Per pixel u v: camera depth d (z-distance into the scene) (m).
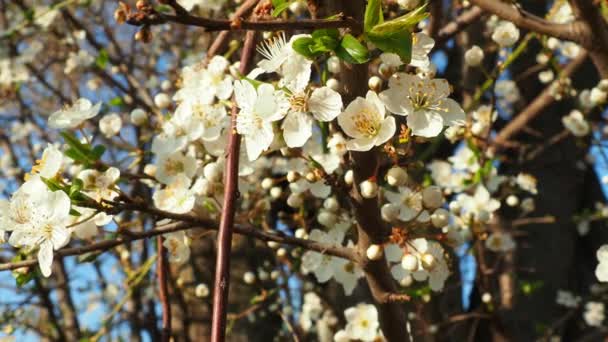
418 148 0.62
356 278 0.39
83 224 0.33
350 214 0.41
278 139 0.35
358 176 0.33
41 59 0.94
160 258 0.38
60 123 0.36
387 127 0.31
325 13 0.31
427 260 0.34
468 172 0.51
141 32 0.27
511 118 0.84
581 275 0.87
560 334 0.75
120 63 0.72
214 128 0.37
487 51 0.61
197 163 0.37
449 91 0.32
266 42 0.36
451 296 0.68
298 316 0.70
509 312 0.73
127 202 0.33
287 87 0.31
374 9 0.29
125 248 0.69
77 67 0.68
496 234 0.56
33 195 0.32
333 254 0.35
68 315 0.79
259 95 0.31
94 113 0.36
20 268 0.33
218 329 0.30
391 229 0.36
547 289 0.75
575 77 0.78
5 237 0.34
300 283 0.70
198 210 0.38
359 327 0.40
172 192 0.36
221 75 0.38
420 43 0.32
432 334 0.59
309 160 0.35
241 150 0.37
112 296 0.81
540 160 0.81
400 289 0.48
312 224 0.48
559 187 0.80
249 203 0.48
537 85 0.83
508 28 0.45
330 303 0.63
